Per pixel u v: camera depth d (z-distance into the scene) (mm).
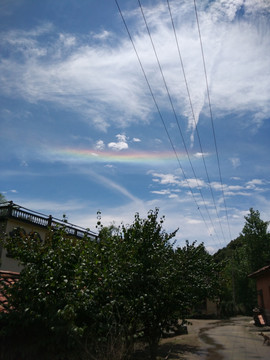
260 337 15391
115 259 8477
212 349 12047
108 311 7387
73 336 6895
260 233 42875
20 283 7531
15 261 20016
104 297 7789
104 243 8641
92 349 7238
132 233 9531
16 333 7242
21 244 8305
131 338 8461
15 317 7148
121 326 7703
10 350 7152
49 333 7172
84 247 8219
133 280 8555
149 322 9594
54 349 7098
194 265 12039
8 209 20719
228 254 51406
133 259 9000
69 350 7062
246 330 18969
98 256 8180
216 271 12977
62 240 8180
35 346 7141
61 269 7492
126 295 8461
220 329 20172
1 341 7234
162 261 10141
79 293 6992
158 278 9102
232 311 41625
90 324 7445
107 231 9305
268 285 22094
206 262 12766
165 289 9469
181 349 12109
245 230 43719
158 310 9531
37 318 7043
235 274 45562
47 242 8312
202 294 11961
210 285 12211
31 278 7488
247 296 44688
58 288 7348
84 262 7723
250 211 44156
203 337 15812
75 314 6500
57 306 7090
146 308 8805
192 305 11094
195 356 10688
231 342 13820
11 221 20547
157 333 9898
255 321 21906
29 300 7387
